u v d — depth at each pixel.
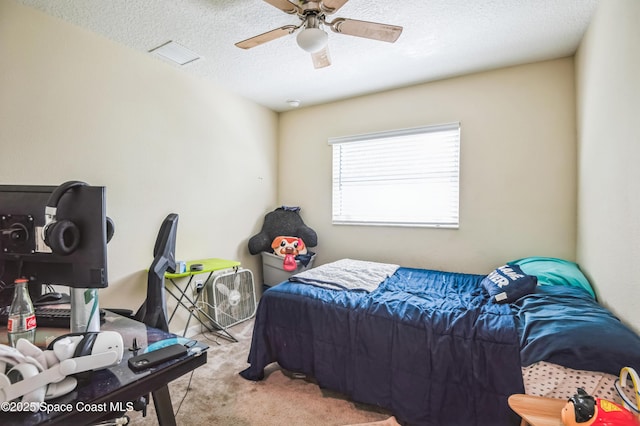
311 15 1.74
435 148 3.15
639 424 0.96
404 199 3.30
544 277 2.19
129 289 2.46
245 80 3.10
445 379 1.64
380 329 1.83
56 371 0.79
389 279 2.59
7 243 1.18
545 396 1.37
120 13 2.01
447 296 2.13
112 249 2.37
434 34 2.26
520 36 2.28
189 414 1.80
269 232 3.68
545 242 2.67
